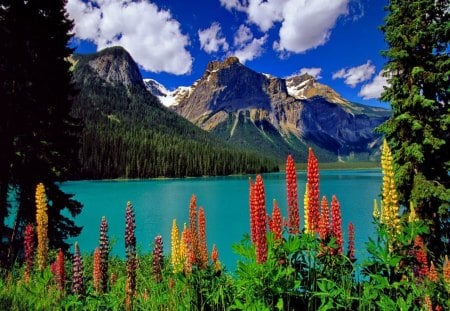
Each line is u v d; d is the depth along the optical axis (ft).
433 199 40.37
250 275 11.95
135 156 405.59
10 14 42.52
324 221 13.26
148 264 33.63
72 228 48.01
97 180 376.07
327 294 11.53
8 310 15.81
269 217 15.25
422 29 42.91
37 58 44.16
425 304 12.23
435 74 41.37
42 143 44.47
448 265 16.22
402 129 43.70
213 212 164.66
